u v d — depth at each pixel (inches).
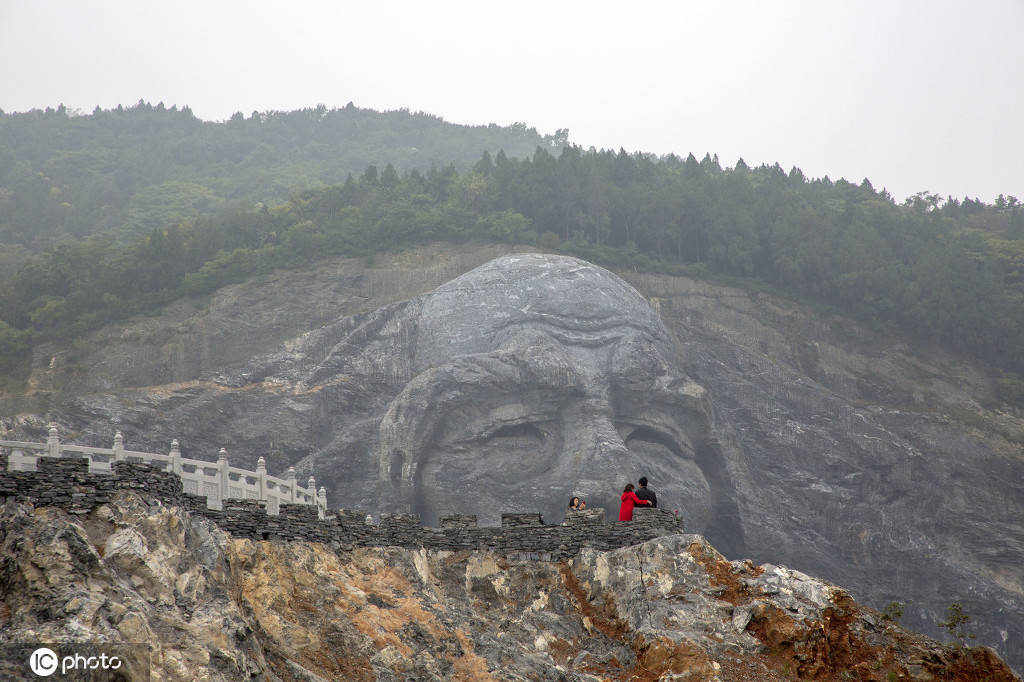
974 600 5275.6
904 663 1485.0
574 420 5032.0
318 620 1368.1
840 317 6752.0
